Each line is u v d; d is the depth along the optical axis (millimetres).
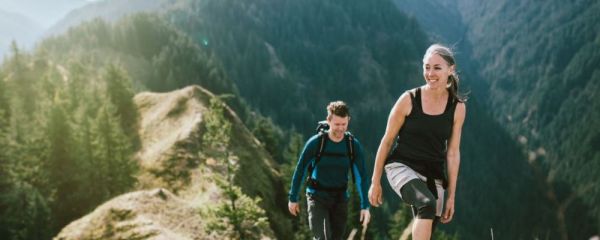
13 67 84938
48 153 39938
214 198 30781
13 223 34375
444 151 3750
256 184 39906
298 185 6133
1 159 37812
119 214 18734
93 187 39312
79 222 18766
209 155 40531
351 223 30453
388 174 3734
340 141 6004
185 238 18547
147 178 39281
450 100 3697
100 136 39875
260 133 65875
